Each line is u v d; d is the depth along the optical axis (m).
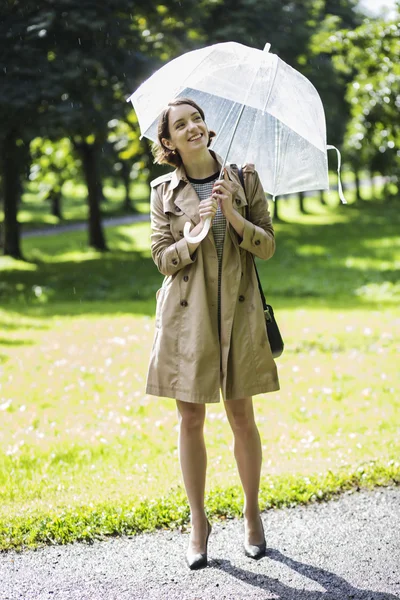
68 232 42.09
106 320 13.62
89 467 5.56
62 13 17.98
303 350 10.25
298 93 3.70
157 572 3.84
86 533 4.22
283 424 6.55
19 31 17.72
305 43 28.67
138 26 21.17
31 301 18.12
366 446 5.74
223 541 4.19
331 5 36.59
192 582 3.73
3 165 27.23
